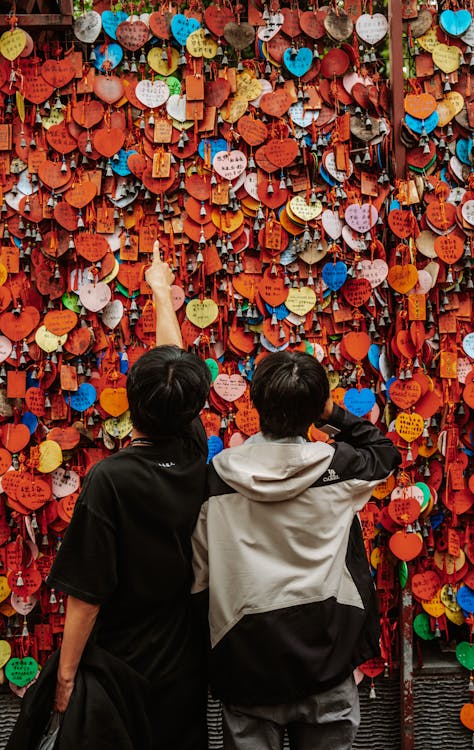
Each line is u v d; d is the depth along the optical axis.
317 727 1.20
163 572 1.16
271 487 1.15
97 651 1.16
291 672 1.15
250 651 1.15
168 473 1.17
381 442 1.31
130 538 1.14
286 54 1.84
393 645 1.87
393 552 1.79
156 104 1.82
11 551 1.77
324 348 1.88
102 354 1.83
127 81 1.84
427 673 1.87
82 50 1.84
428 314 1.86
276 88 1.86
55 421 1.83
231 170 1.82
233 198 1.82
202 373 1.20
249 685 1.15
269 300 1.84
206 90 1.83
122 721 1.13
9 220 1.82
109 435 1.81
